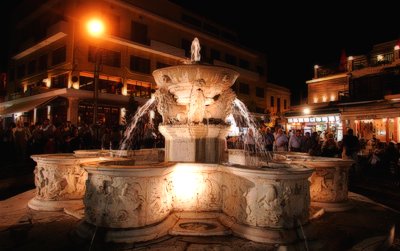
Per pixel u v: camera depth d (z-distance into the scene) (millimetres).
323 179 5863
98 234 3840
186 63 5984
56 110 23297
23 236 4055
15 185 8766
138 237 3834
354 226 4730
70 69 22828
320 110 26516
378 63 23359
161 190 4266
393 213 5602
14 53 31141
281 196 3934
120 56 26078
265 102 41250
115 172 3898
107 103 22969
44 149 12172
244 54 38750
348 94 25188
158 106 6125
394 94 20750
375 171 12641
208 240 3930
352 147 12133
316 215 5199
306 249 3744
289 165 4977
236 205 4316
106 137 12758
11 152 13148
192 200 4828
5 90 34469
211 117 5898
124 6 26016
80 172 5621
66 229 4344
